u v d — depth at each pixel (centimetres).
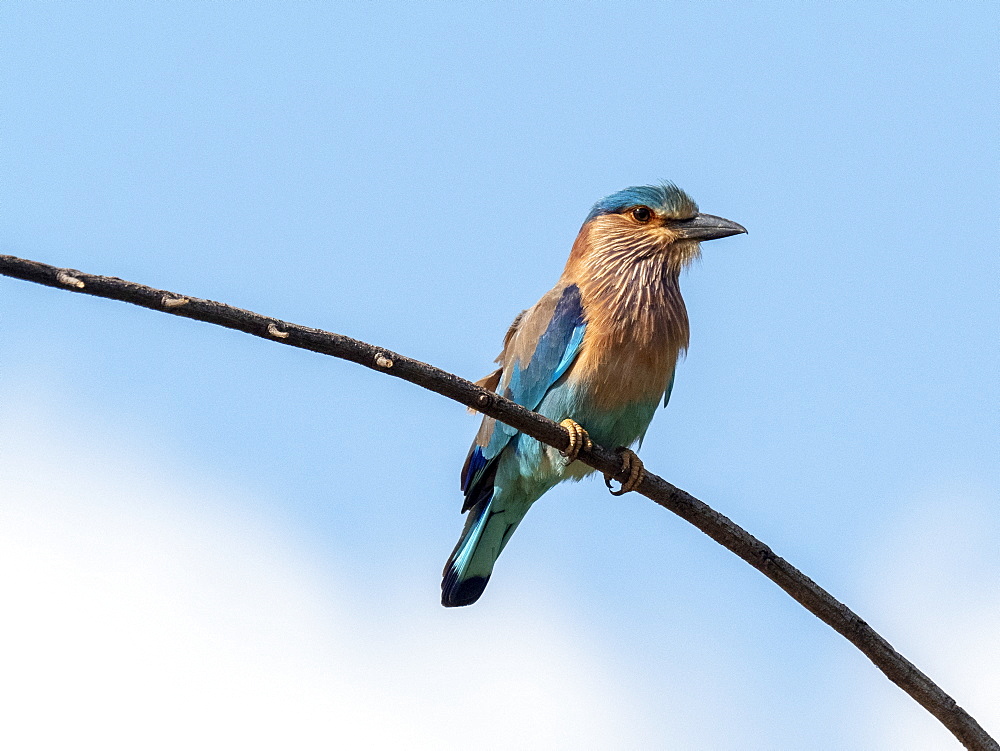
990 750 913
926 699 918
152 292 739
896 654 926
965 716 918
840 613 932
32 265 706
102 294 727
